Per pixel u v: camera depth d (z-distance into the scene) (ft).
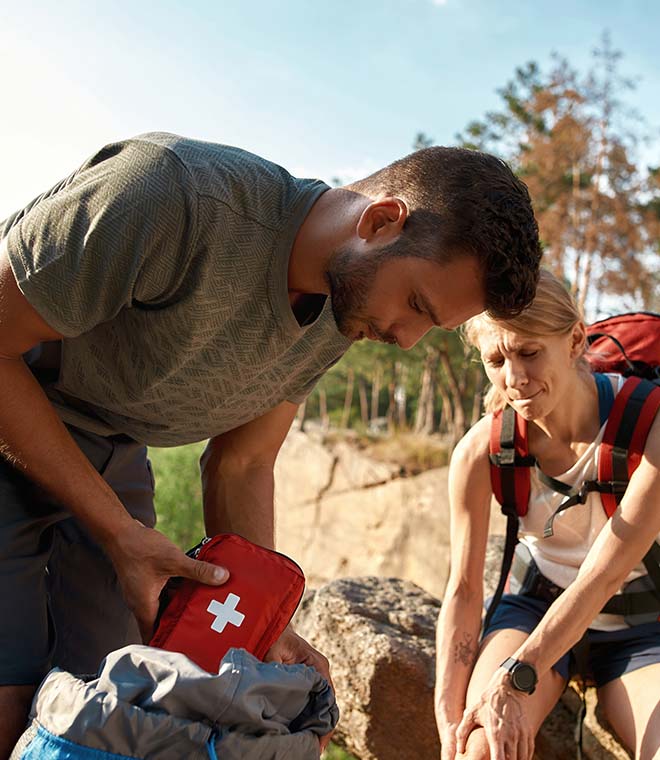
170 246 6.31
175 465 78.28
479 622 9.12
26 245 6.21
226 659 5.59
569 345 8.32
